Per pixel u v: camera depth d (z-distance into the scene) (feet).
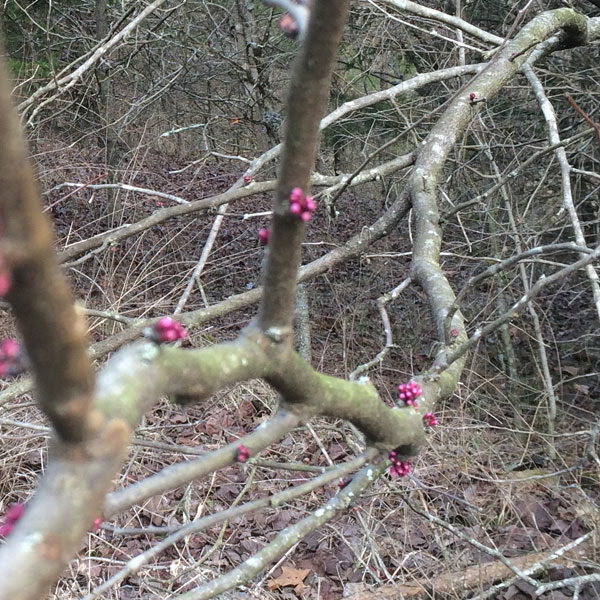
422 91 22.27
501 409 17.22
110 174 22.65
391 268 24.58
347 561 12.30
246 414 17.39
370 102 11.65
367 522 12.41
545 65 18.56
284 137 2.62
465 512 13.48
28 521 1.81
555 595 11.28
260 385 18.43
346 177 10.62
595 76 18.30
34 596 1.72
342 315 20.56
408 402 4.50
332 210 10.69
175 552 12.26
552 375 19.49
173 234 23.88
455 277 20.84
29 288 1.51
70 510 1.82
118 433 1.94
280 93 25.26
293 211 2.66
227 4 25.26
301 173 2.65
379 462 4.44
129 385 2.16
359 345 20.59
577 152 16.14
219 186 28.12
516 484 14.02
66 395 1.77
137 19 11.33
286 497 4.18
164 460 14.51
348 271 24.73
